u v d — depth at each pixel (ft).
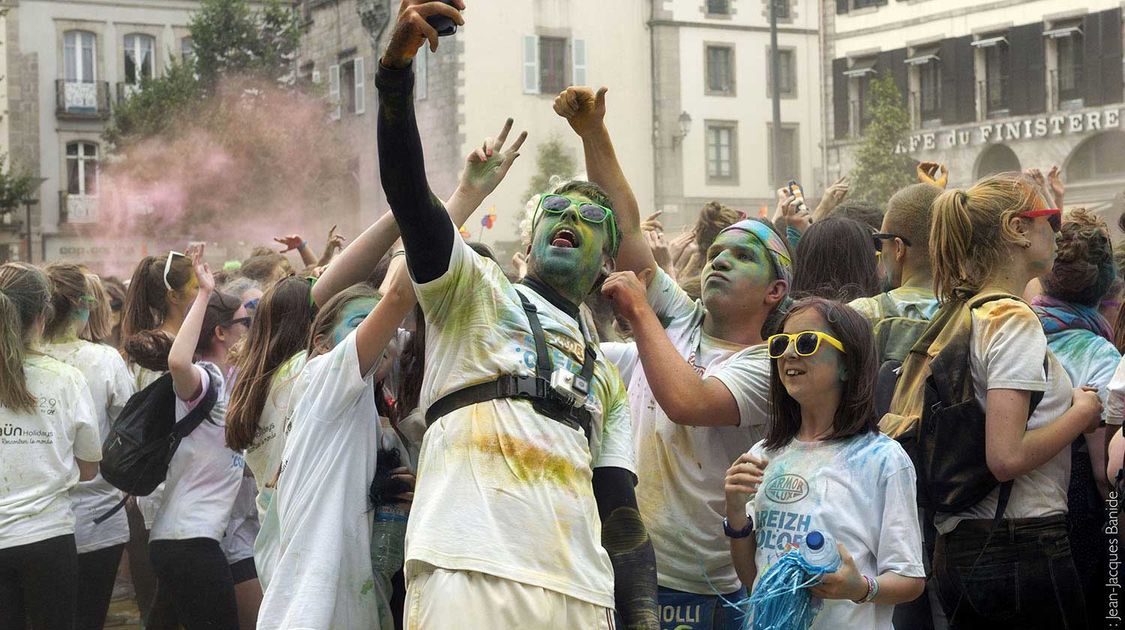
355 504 12.11
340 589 11.98
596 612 10.66
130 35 150.30
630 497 11.48
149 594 22.20
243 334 19.66
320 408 12.11
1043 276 14.89
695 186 143.13
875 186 114.93
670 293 14.14
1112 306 17.08
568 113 13.82
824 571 10.91
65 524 17.51
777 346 11.87
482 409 10.71
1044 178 19.08
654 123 141.59
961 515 12.75
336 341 13.42
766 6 145.89
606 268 12.37
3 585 17.07
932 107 139.13
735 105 145.07
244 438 14.34
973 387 12.61
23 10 145.79
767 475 11.94
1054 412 12.71
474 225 125.18
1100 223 14.80
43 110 146.82
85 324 22.25
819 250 15.87
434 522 10.48
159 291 21.67
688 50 142.51
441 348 11.01
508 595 10.24
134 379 22.86
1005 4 132.57
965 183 135.64
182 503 17.42
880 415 14.05
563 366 11.05
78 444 17.90
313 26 152.97
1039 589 12.57
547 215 11.49
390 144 10.41
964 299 13.12
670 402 12.25
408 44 10.10
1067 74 128.77
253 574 18.12
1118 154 126.21
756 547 11.89
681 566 13.09
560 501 10.63
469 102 130.31
